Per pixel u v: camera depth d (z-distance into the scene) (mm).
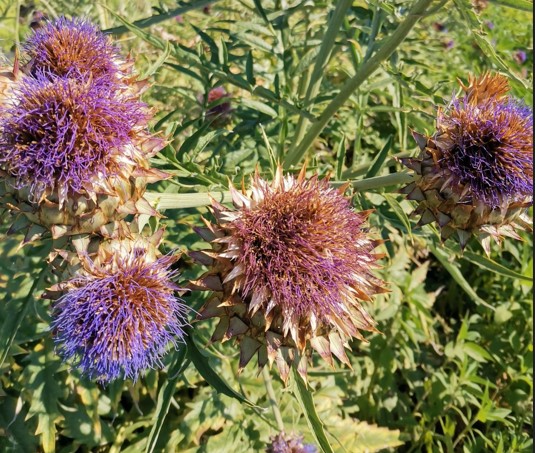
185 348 194
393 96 281
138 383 257
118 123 179
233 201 183
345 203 188
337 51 287
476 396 323
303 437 255
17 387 250
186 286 190
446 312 383
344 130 355
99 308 176
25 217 183
